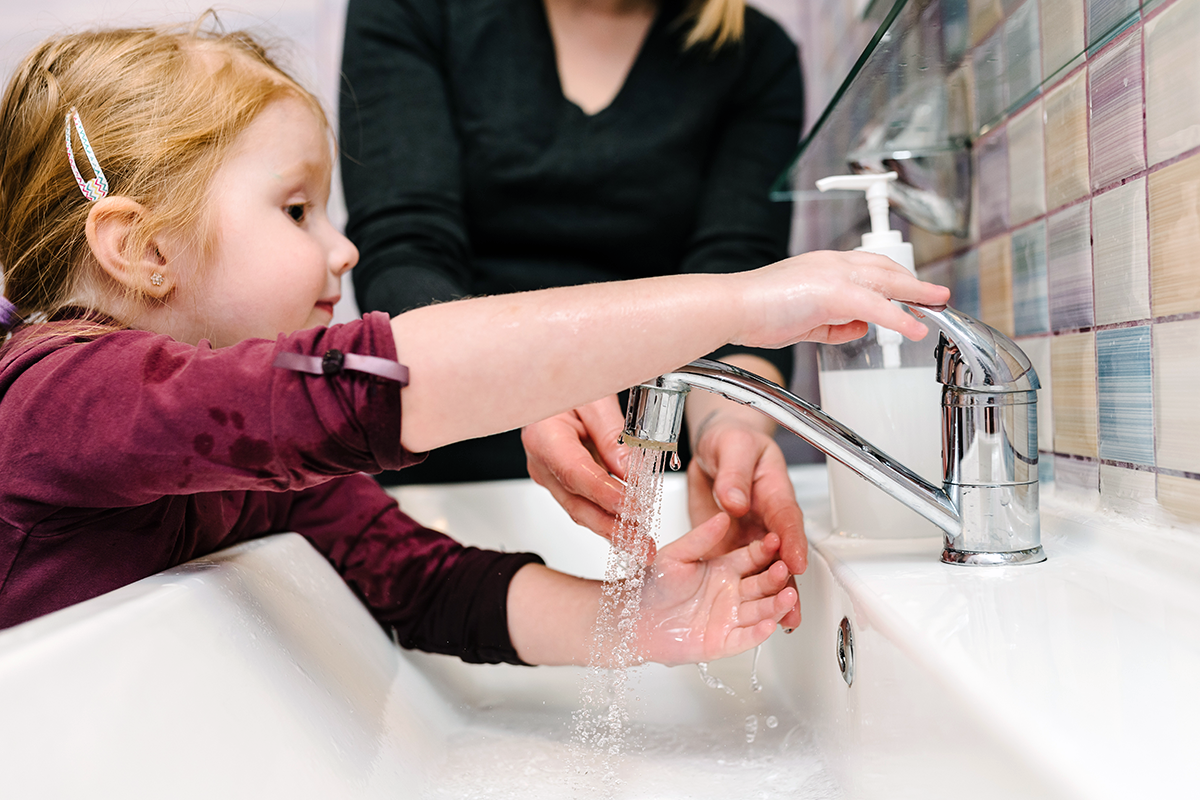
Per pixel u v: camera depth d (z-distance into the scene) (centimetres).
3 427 47
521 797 50
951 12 51
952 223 76
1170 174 49
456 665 71
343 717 48
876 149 76
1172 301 49
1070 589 42
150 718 34
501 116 101
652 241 105
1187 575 43
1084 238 58
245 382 43
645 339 42
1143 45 51
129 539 52
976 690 29
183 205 60
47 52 66
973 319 48
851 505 59
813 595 56
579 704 65
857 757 44
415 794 49
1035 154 64
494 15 102
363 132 102
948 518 48
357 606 64
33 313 62
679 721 61
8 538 47
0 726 27
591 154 100
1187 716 26
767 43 111
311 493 72
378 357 43
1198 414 47
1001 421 48
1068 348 60
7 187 65
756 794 49
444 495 90
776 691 65
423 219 95
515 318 43
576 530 88
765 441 66
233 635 43
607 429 61
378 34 102
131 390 45
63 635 32
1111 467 55
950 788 31
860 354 58
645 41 103
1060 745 24
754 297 43
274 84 66
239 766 37
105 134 61
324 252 67
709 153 110
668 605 58
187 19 102
